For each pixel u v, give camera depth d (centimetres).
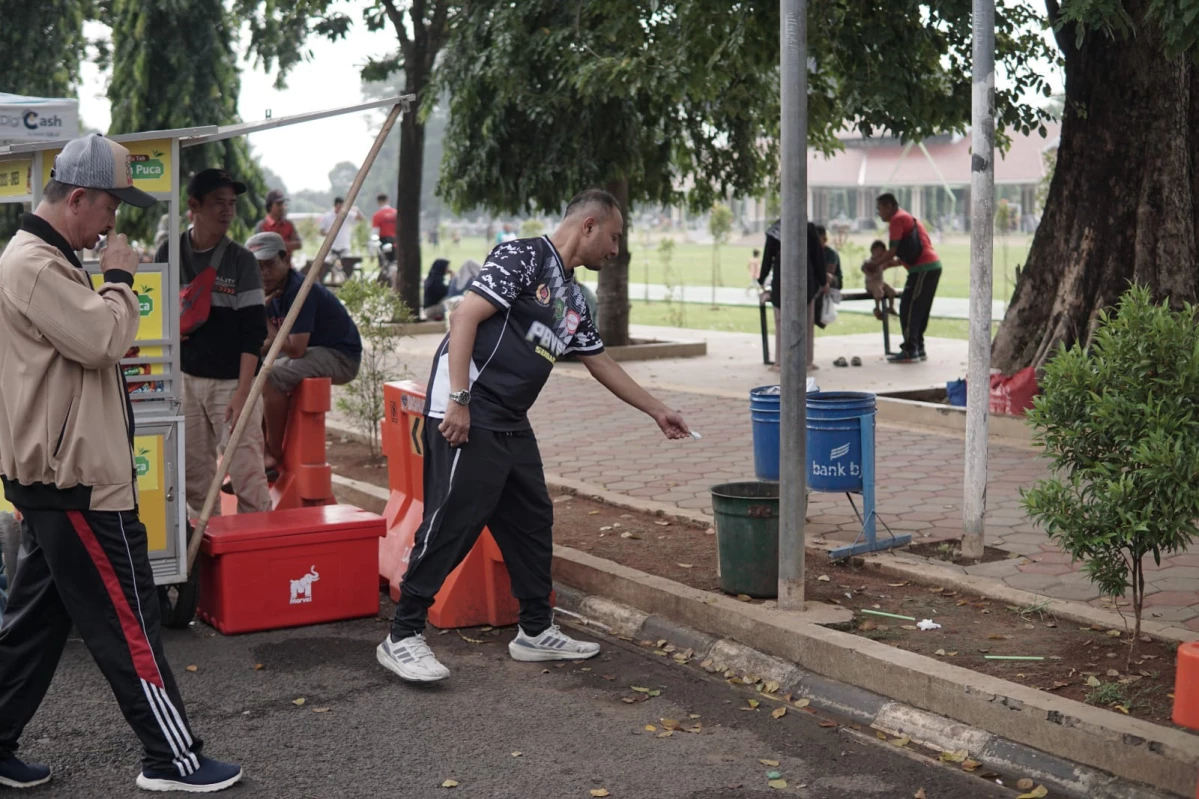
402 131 2003
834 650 521
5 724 426
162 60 2320
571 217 546
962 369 1441
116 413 416
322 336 780
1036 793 425
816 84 1190
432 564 541
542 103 1434
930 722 476
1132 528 453
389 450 720
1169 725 436
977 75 642
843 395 677
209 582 620
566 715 502
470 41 1486
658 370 1487
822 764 454
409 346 1750
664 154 1642
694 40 1138
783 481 563
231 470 693
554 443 1022
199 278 665
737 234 8156
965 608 587
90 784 436
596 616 629
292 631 617
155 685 422
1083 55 1086
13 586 426
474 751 466
